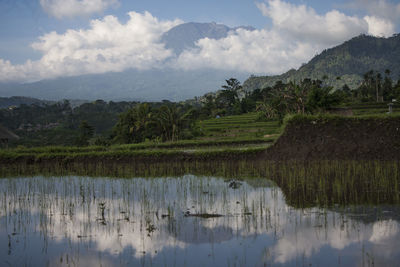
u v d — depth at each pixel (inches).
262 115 2461.9
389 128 653.3
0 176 607.5
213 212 349.1
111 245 270.1
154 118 1563.7
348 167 566.3
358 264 223.5
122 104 5403.5
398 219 302.7
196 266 229.3
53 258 248.5
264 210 348.5
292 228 291.9
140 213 353.1
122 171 640.4
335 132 676.7
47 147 900.6
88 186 498.3
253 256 241.8
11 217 347.9
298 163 644.7
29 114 4857.3
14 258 248.4
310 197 390.9
